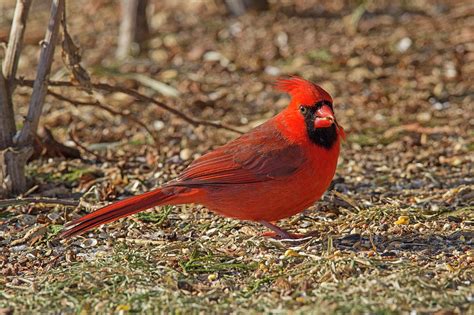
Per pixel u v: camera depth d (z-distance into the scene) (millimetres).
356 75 16656
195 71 17234
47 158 12727
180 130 14359
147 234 9805
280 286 8062
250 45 18422
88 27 20000
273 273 8469
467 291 7691
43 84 10812
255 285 8141
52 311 7699
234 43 18578
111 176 12023
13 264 9031
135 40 18172
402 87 16047
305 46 18250
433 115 14758
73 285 8211
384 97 15484
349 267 8352
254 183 9000
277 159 8961
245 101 15797
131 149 13508
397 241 9258
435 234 9430
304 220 10188
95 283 8180
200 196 9047
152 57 17953
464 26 18875
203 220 10219
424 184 11602
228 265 8664
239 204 9094
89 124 14688
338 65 17188
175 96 15852
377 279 7934
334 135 9062
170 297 7805
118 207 8711
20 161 10953
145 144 13727
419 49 17750
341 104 15422
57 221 10195
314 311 7309
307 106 8984
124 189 11594
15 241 9633
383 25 19281
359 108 15227
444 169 12281
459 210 10148
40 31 19219
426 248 9039
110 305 7707
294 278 8289
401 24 19312
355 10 20172
